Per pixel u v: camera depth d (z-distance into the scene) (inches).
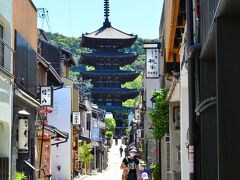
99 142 3238.2
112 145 5137.8
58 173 1902.1
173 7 848.9
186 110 812.0
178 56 1071.0
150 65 1486.2
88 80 5246.1
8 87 852.0
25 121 930.7
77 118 1983.3
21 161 1026.7
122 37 4972.9
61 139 1846.7
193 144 520.4
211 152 518.0
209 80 527.5
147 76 1487.5
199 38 546.3
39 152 1328.7
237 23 400.2
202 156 519.2
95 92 5221.5
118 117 5541.3
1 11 827.4
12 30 904.3
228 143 395.5
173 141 1067.9
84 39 4977.9
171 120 1070.4
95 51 5123.0
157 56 1486.2
